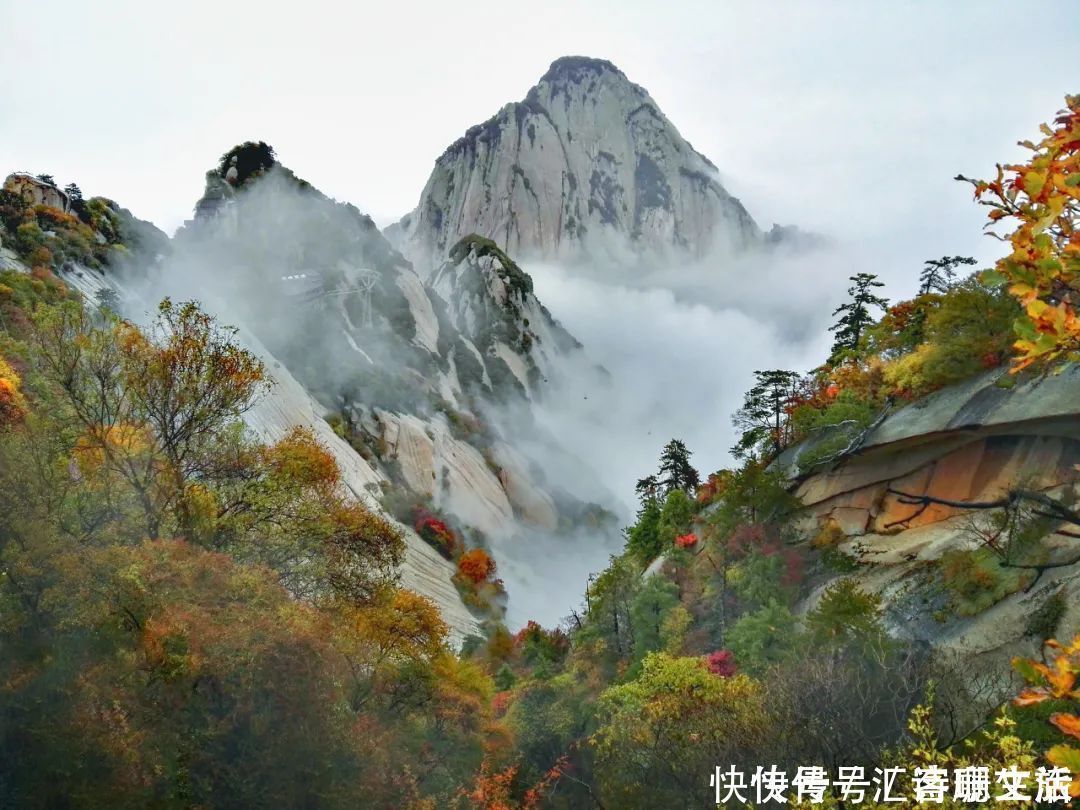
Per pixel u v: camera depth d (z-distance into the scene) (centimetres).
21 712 1571
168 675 1722
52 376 2316
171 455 2383
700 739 2006
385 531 2702
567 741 3228
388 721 2269
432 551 8162
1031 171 619
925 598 2847
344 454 8669
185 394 2405
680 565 4581
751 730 1825
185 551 2080
